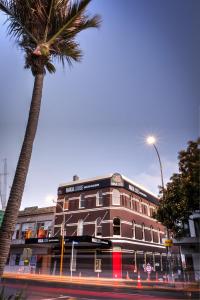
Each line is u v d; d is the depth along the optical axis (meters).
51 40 7.93
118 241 30.22
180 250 22.19
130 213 33.66
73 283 22.23
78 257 30.92
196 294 11.93
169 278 19.00
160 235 40.66
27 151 6.46
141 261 32.97
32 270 32.72
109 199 32.25
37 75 7.57
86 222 32.72
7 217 5.68
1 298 5.84
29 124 6.83
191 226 18.59
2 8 7.73
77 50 8.74
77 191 35.38
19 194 5.96
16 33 8.00
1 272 5.26
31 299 12.35
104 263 29.22
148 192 40.59
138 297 13.24
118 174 33.84
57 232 34.47
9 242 5.52
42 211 39.09
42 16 7.83
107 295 14.19
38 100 7.23
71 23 7.97
